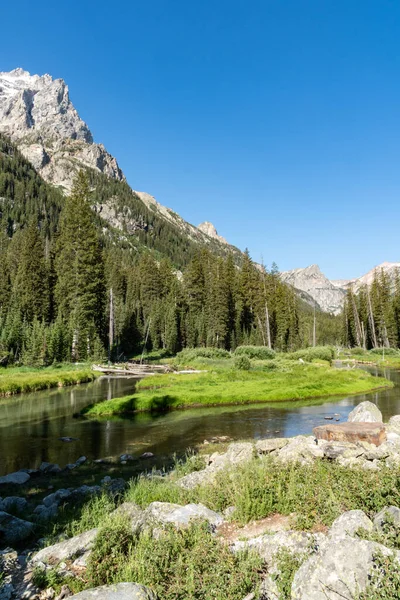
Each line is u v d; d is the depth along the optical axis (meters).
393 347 87.56
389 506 5.93
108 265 105.38
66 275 63.16
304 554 5.11
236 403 27.27
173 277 104.12
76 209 62.47
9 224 160.75
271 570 5.05
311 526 6.39
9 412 24.75
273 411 24.27
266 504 7.43
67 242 63.69
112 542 6.08
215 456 13.62
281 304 83.19
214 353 59.72
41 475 13.45
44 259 75.19
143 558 5.51
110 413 24.06
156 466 14.11
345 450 10.97
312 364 50.59
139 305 97.44
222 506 8.17
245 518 7.12
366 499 6.68
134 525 7.12
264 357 59.34
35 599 5.34
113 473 13.42
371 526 5.52
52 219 186.88
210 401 27.11
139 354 77.81
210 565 5.18
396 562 4.24
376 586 4.07
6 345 51.38
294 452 11.13
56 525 8.55
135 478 12.58
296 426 19.98
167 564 5.38
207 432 19.17
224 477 9.28
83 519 8.36
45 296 67.44
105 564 5.68
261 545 5.83
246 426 20.25
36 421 22.14
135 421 21.97
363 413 16.25
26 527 8.36
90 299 57.50
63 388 35.44
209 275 89.56
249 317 85.44
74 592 5.48
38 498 11.22
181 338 84.06
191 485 10.12
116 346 71.06
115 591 4.62
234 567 5.05
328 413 23.38
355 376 37.97
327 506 6.73
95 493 10.76
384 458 10.02
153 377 38.94
